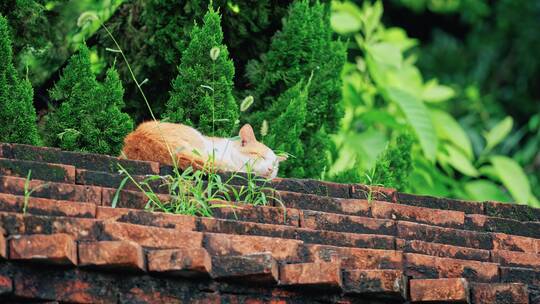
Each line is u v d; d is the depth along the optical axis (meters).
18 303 8.03
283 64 13.66
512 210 11.19
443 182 17.45
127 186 9.69
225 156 11.51
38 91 14.10
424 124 15.41
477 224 10.74
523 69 26.66
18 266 7.95
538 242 10.60
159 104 14.10
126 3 14.37
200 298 8.44
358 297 8.88
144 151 10.81
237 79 14.23
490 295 9.05
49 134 11.81
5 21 11.35
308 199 10.25
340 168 15.84
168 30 13.74
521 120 26.22
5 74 11.29
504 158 17.19
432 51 27.19
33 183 9.02
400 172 13.52
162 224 8.98
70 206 8.77
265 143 12.93
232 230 9.24
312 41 13.65
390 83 17.92
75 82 11.87
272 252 8.98
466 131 23.59
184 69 12.27
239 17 14.05
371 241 9.73
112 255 8.06
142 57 14.06
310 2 14.39
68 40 14.92
